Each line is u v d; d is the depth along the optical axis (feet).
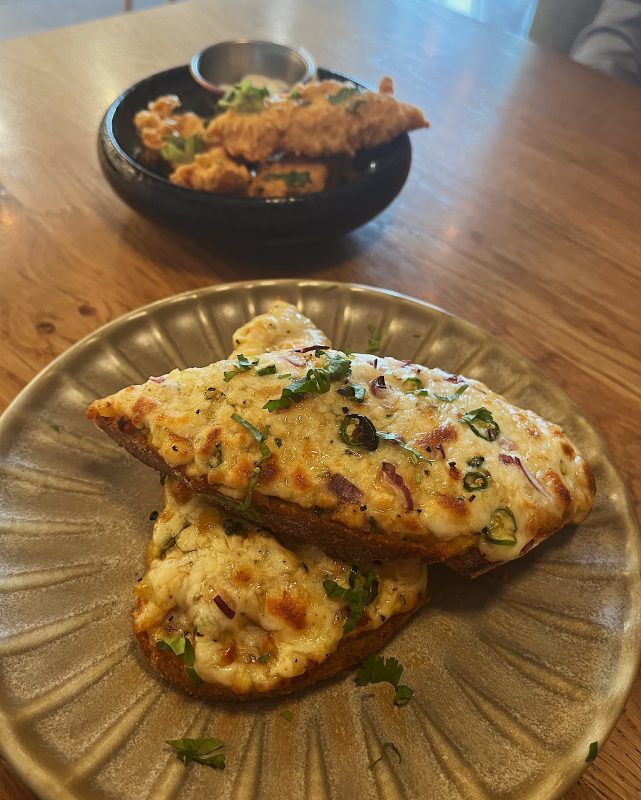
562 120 1.52
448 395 0.68
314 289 0.93
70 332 0.94
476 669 0.62
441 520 0.59
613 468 0.74
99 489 0.73
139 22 1.69
